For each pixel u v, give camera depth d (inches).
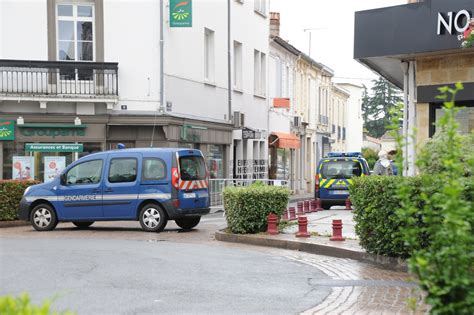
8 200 802.8
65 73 968.9
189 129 1070.4
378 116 3784.5
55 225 735.1
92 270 436.8
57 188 733.9
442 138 243.1
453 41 609.6
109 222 844.6
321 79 2154.3
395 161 226.1
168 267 453.4
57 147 969.5
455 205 205.5
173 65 1043.3
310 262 491.8
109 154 727.1
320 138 2140.7
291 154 1784.0
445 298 209.2
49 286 382.0
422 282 209.9
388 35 648.4
